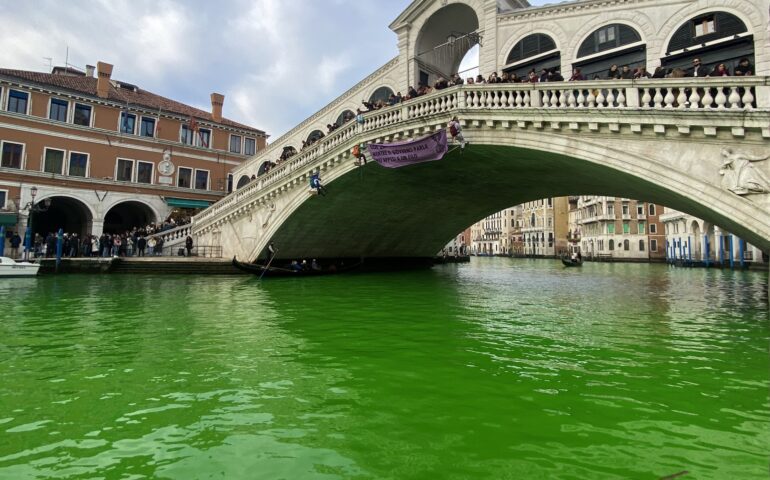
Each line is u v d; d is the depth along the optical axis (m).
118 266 20.42
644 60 13.48
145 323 8.69
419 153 14.05
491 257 81.75
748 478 3.26
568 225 73.69
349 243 24.98
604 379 5.46
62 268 19.58
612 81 10.48
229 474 3.26
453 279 21.55
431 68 19.84
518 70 16.12
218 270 20.81
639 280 21.77
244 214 21.88
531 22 15.73
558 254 72.31
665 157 9.84
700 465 3.44
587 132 10.99
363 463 3.42
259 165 29.00
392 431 3.98
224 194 32.16
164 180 29.45
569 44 14.84
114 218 31.03
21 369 5.68
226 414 4.33
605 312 10.70
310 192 18.27
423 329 8.35
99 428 4.02
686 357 6.48
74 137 26.38
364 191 19.39
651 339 7.64
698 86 9.38
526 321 9.33
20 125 24.66
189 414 4.33
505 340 7.48
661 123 9.70
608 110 10.39
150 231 25.80
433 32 19.41
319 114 24.16
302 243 22.36
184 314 9.73
